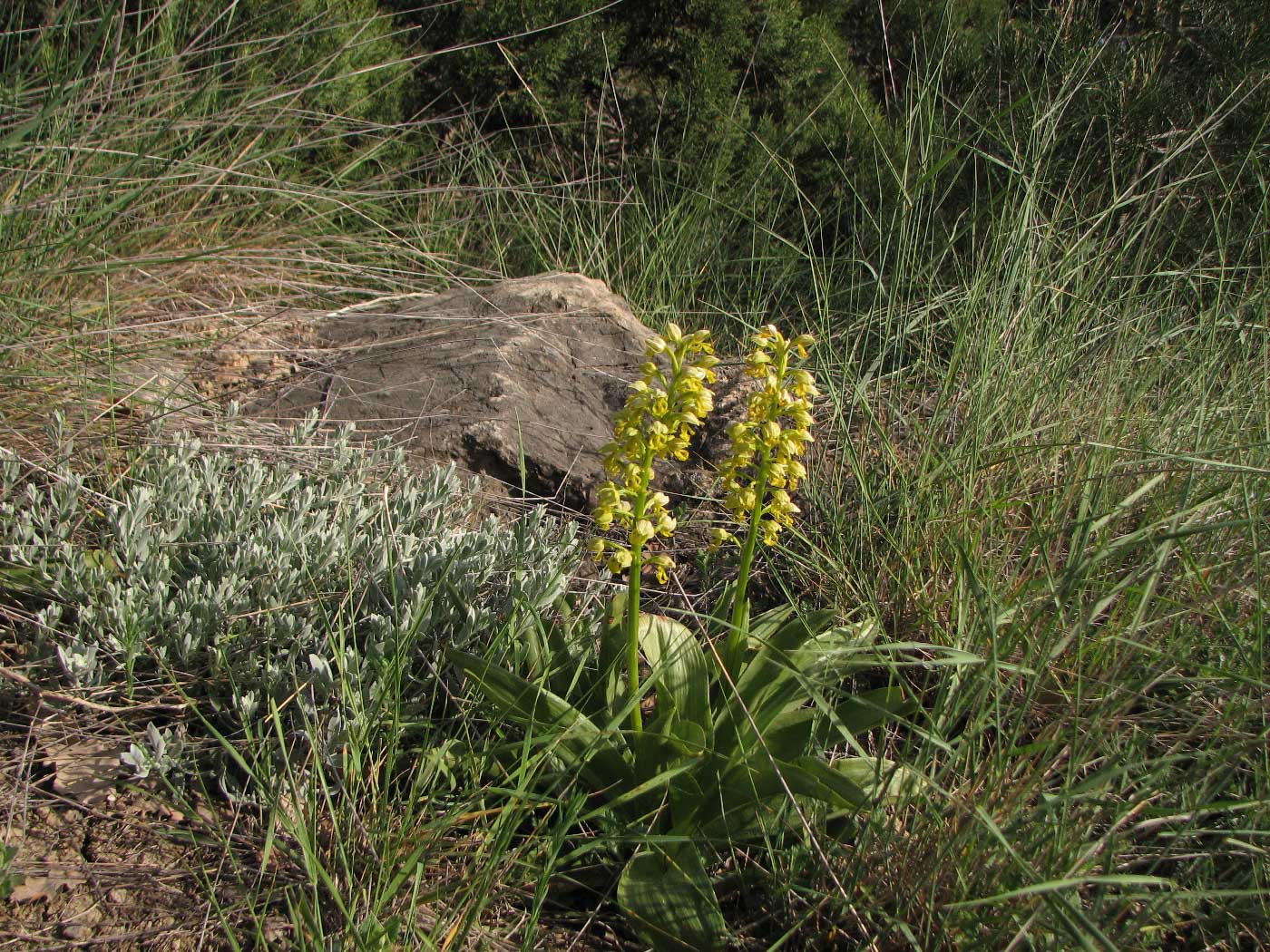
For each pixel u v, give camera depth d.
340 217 6.14
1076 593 2.83
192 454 3.31
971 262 5.09
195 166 4.77
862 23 7.55
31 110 4.46
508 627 2.69
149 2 5.75
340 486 3.31
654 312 5.71
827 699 2.70
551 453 3.96
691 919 2.20
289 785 2.38
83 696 2.58
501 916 2.30
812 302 5.91
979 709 2.29
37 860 2.26
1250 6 6.16
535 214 6.52
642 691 2.39
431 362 4.41
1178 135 5.61
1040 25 6.27
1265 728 2.37
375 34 6.55
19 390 3.60
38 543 2.79
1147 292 4.56
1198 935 2.31
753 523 2.44
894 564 3.29
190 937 2.16
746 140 6.64
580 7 6.82
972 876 2.17
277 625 2.71
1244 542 3.01
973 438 3.51
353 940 2.06
